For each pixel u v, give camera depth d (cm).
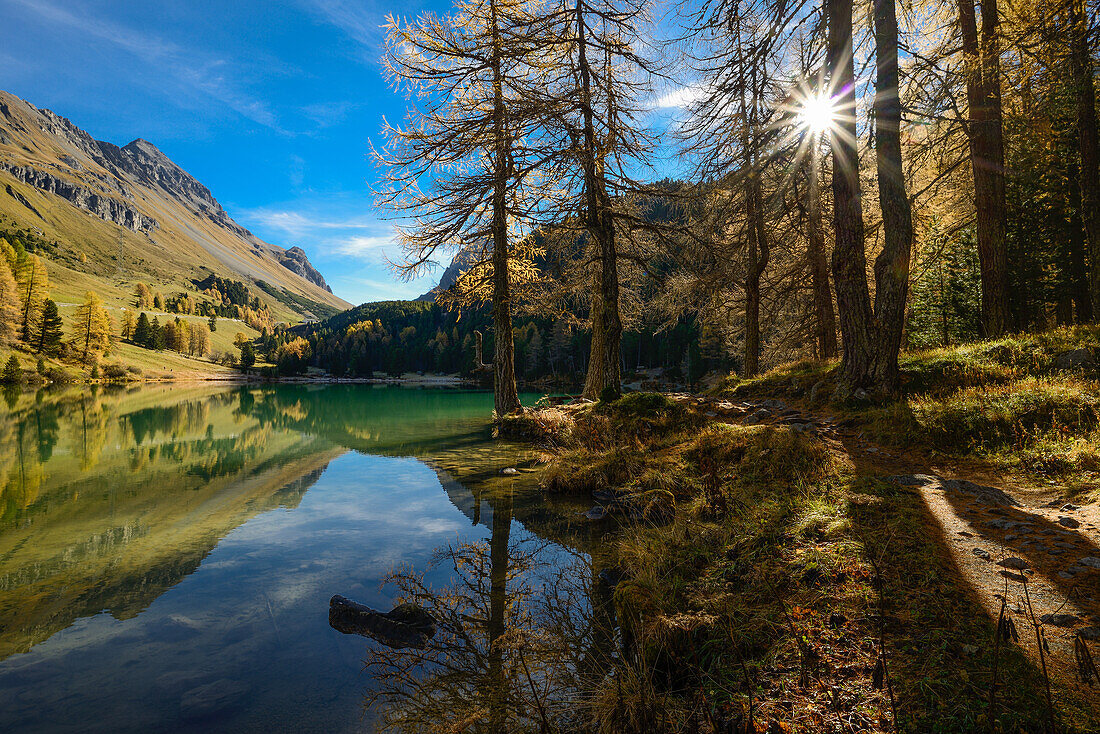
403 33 1310
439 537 620
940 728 197
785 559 358
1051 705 192
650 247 1484
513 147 1370
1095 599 261
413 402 3559
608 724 263
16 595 465
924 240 1562
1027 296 1656
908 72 907
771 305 1791
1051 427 557
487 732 280
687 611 325
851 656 251
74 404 3656
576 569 507
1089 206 1002
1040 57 800
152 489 909
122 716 292
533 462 1053
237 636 391
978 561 319
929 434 628
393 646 379
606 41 1279
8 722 285
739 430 762
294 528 668
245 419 2405
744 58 1034
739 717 234
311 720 291
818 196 1408
